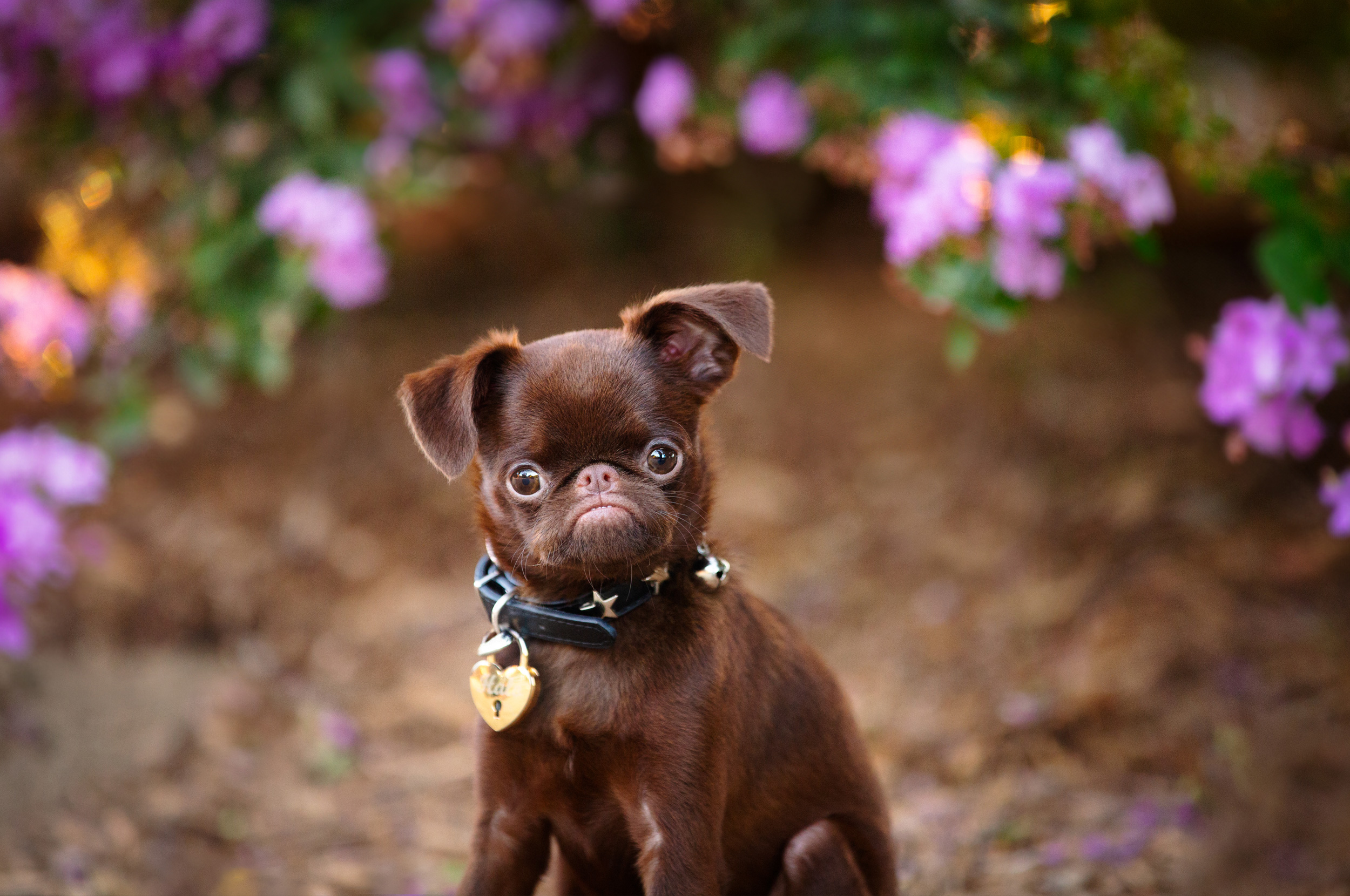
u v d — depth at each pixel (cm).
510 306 881
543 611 299
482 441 301
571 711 296
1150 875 420
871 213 868
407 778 512
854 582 641
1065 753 504
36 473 512
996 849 439
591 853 315
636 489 278
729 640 309
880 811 350
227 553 657
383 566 675
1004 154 479
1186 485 655
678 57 654
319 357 831
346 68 597
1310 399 565
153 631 607
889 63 511
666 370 302
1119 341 780
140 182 621
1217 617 559
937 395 762
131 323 589
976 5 501
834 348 819
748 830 323
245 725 549
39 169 679
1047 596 598
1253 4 725
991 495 680
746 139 592
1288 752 477
